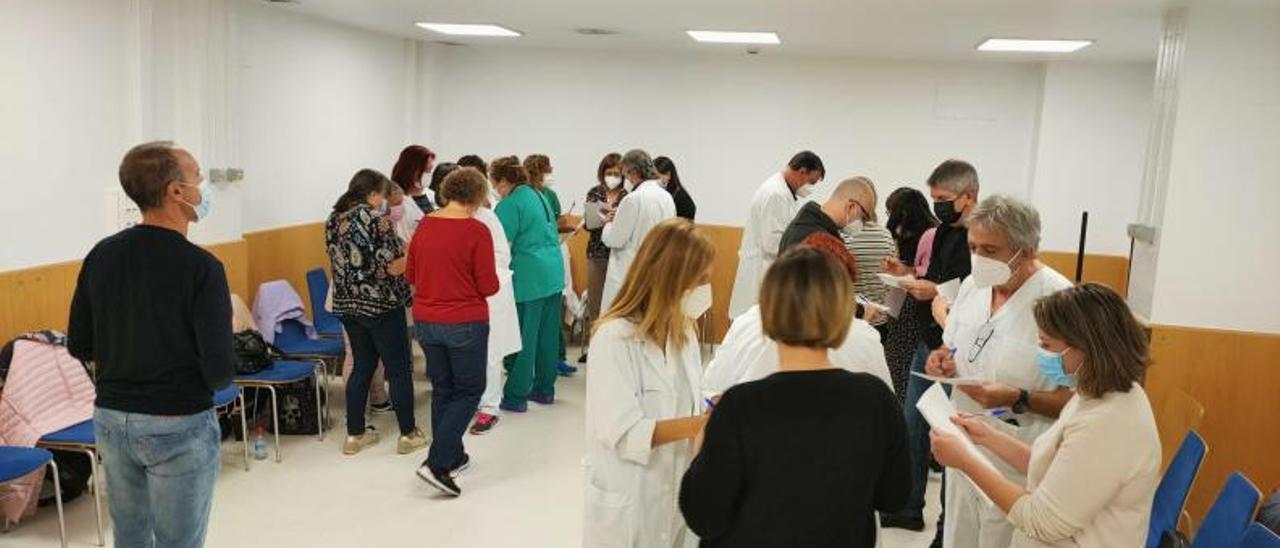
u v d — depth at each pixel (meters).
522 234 4.93
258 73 5.33
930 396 2.32
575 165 7.34
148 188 2.18
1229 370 3.85
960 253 3.28
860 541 1.57
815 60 6.85
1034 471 1.98
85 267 2.28
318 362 4.74
